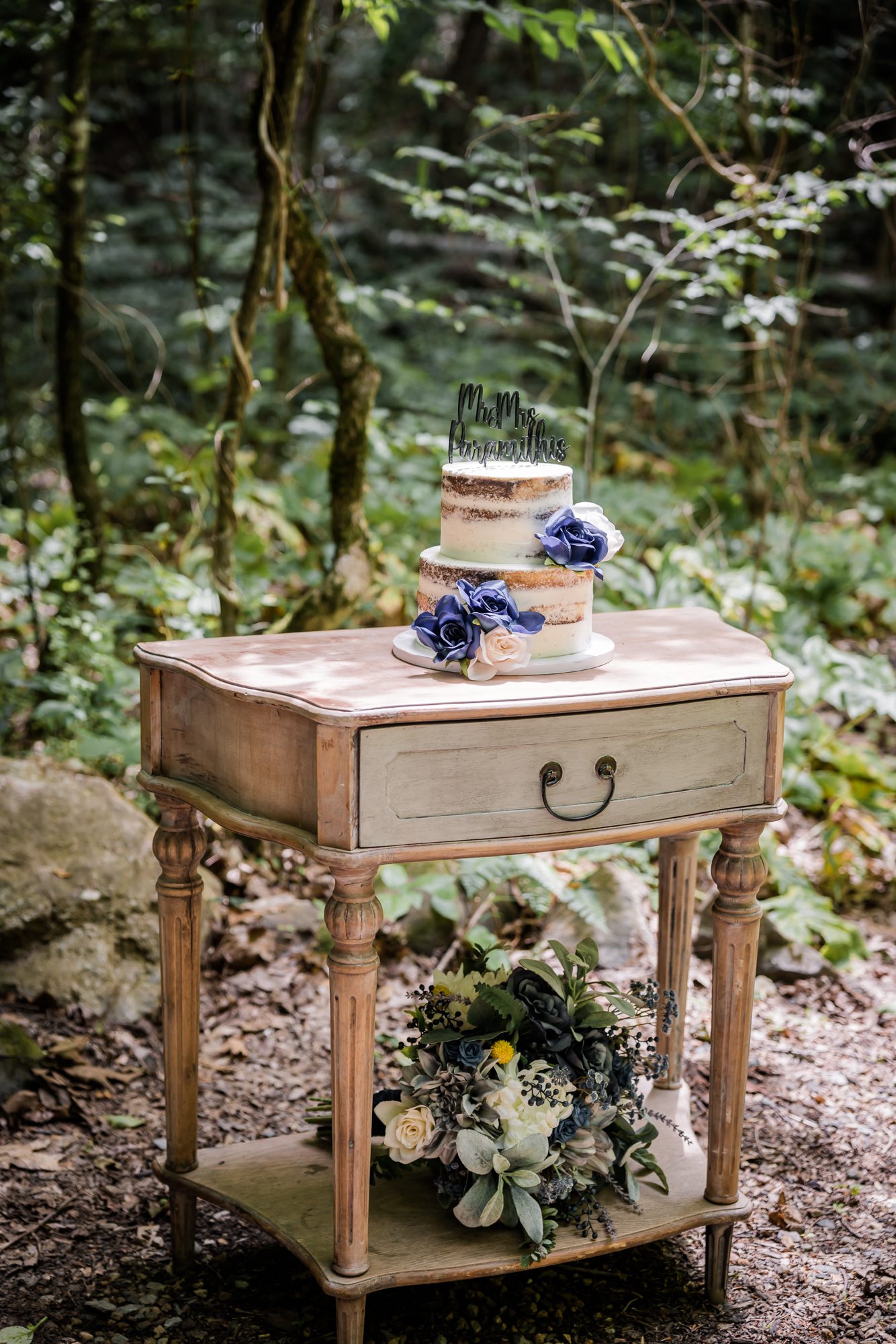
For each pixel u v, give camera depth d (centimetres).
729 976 221
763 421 551
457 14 461
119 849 329
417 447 622
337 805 188
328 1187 230
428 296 896
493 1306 229
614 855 363
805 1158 271
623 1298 232
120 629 464
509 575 207
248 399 363
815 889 382
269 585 491
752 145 506
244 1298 230
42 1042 294
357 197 1028
